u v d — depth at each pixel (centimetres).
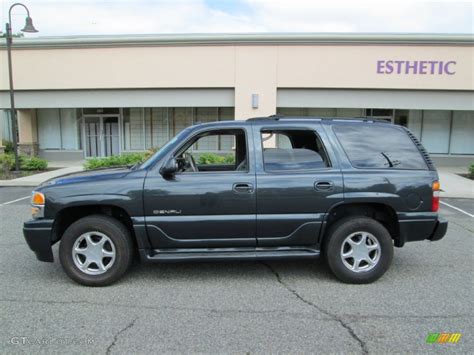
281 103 1545
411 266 500
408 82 1491
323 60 1502
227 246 436
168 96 1585
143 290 420
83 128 1903
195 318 356
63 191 420
